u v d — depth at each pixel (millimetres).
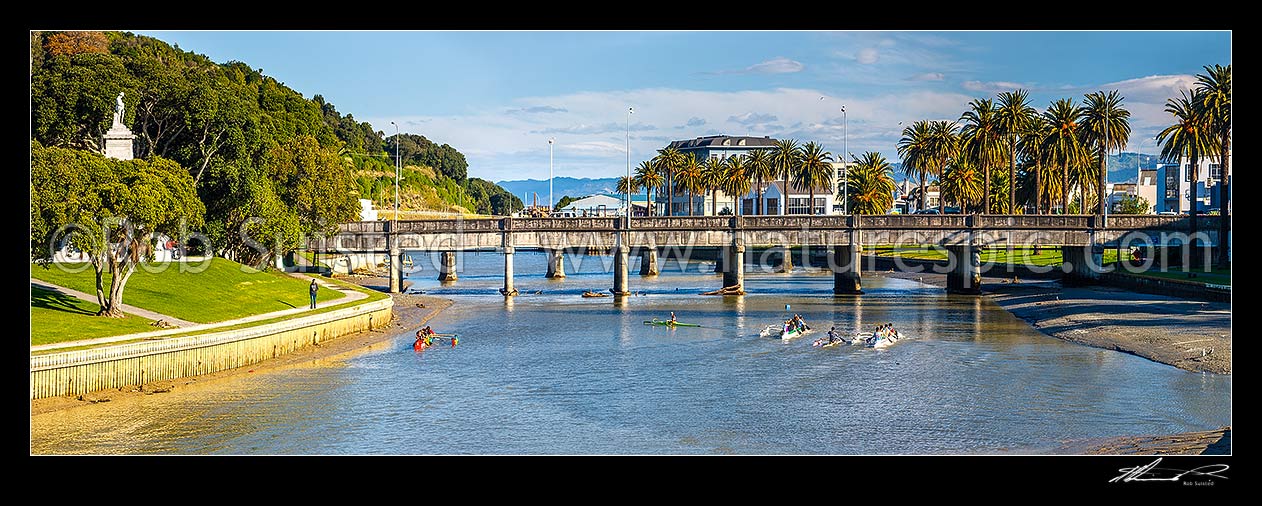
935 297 124188
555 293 134500
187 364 64875
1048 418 53312
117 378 59625
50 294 73750
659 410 56375
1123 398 57688
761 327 93125
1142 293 112000
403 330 92312
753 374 67375
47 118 94625
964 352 76000
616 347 80500
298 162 121938
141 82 101250
